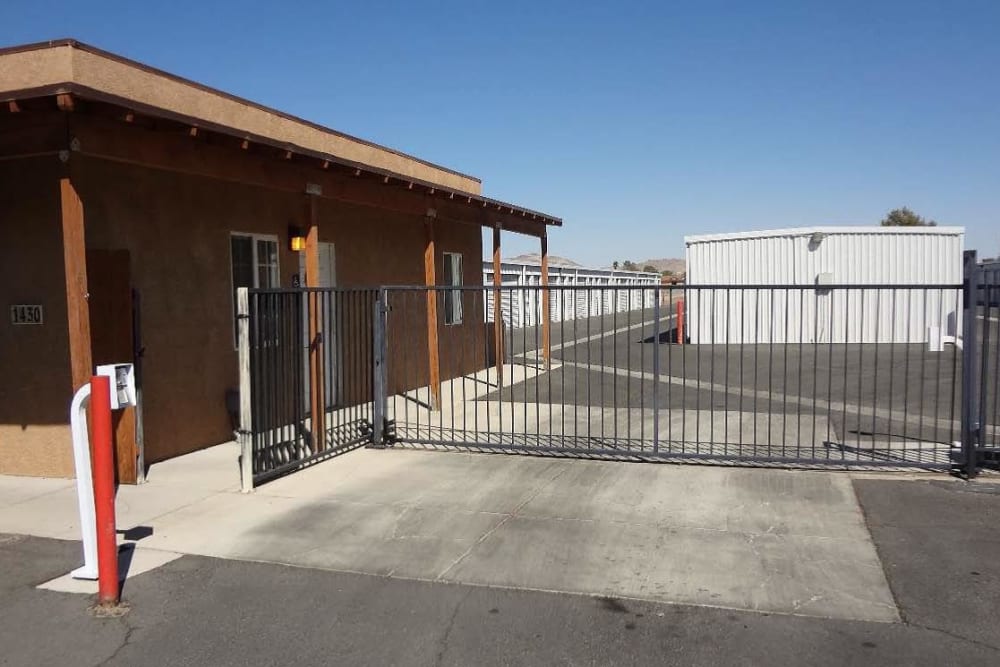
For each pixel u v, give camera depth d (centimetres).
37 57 770
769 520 636
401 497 715
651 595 496
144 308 831
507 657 420
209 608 483
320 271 1165
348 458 876
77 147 630
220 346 945
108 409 481
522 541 596
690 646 430
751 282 2256
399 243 1386
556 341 2689
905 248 2134
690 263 2319
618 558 559
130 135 670
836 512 652
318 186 919
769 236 2225
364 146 1316
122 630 454
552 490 732
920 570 528
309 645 435
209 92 959
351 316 998
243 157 793
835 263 2172
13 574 536
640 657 418
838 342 2178
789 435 977
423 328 1470
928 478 749
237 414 967
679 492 718
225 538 607
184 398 891
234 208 965
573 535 608
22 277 770
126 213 807
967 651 420
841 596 491
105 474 481
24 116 639
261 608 483
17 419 785
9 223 770
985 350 752
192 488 748
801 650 423
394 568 545
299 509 681
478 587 512
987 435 965
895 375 1540
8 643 439
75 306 664
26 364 775
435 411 1212
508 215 1554
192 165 731
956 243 2108
